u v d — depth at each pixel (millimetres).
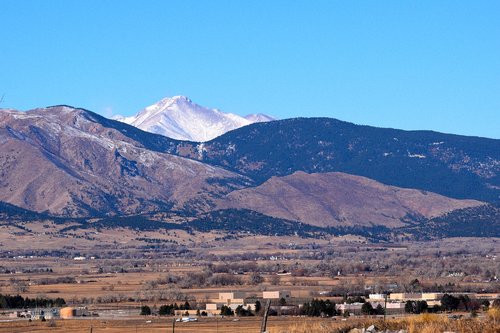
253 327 185500
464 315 163000
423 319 115312
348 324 115938
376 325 110812
